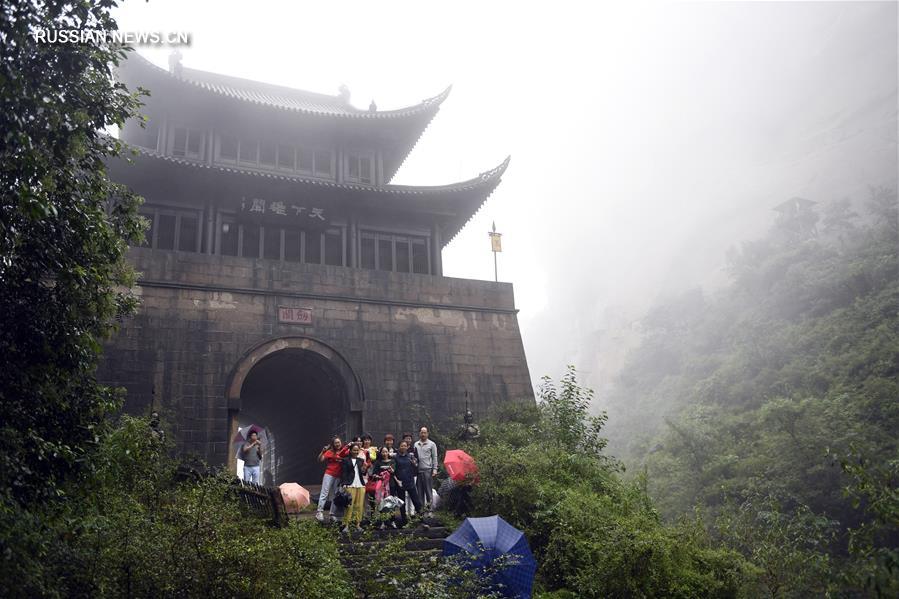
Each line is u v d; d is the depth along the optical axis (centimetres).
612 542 1049
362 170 2420
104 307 834
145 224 909
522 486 1297
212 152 2198
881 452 2659
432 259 2320
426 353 2044
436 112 2398
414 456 1383
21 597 613
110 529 721
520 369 2156
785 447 2862
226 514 831
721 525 1420
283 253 2152
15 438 660
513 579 927
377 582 888
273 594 731
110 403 822
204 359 1769
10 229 681
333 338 1945
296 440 2662
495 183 2288
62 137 720
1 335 730
